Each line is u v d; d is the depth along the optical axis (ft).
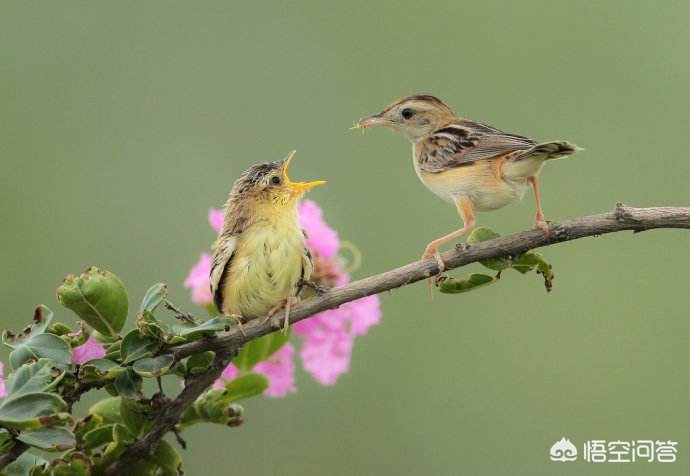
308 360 25.17
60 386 19.88
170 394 36.27
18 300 41.06
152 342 20.54
